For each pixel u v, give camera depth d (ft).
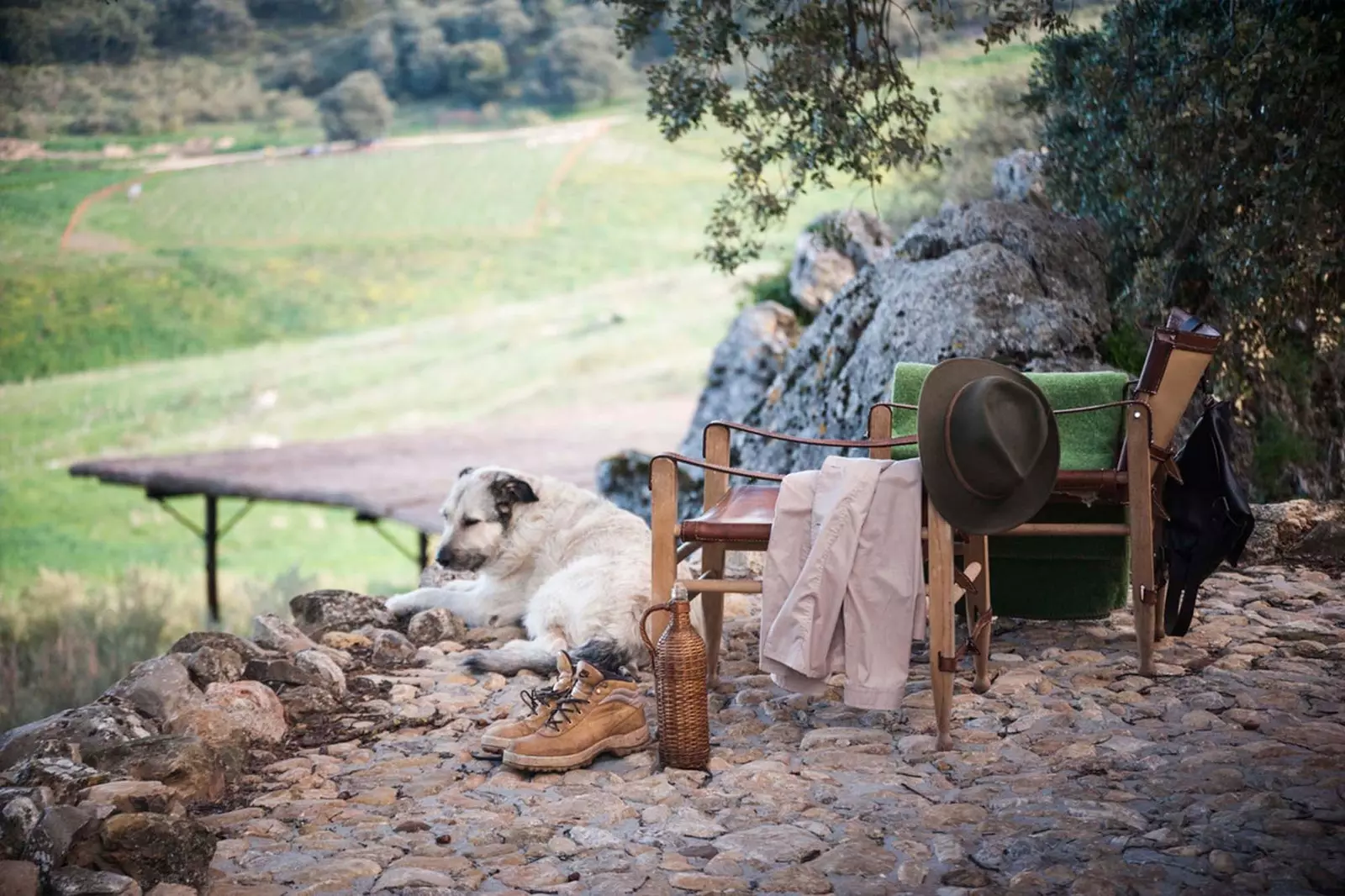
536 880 8.77
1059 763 10.76
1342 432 22.56
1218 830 9.13
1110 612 14.97
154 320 123.95
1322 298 22.22
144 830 8.66
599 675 11.52
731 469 11.91
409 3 154.30
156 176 139.85
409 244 138.92
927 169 37.19
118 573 63.05
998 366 11.41
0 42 137.69
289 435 97.04
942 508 10.93
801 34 21.45
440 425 91.97
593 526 15.84
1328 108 20.25
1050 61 25.70
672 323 116.78
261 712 12.14
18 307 121.29
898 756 11.23
